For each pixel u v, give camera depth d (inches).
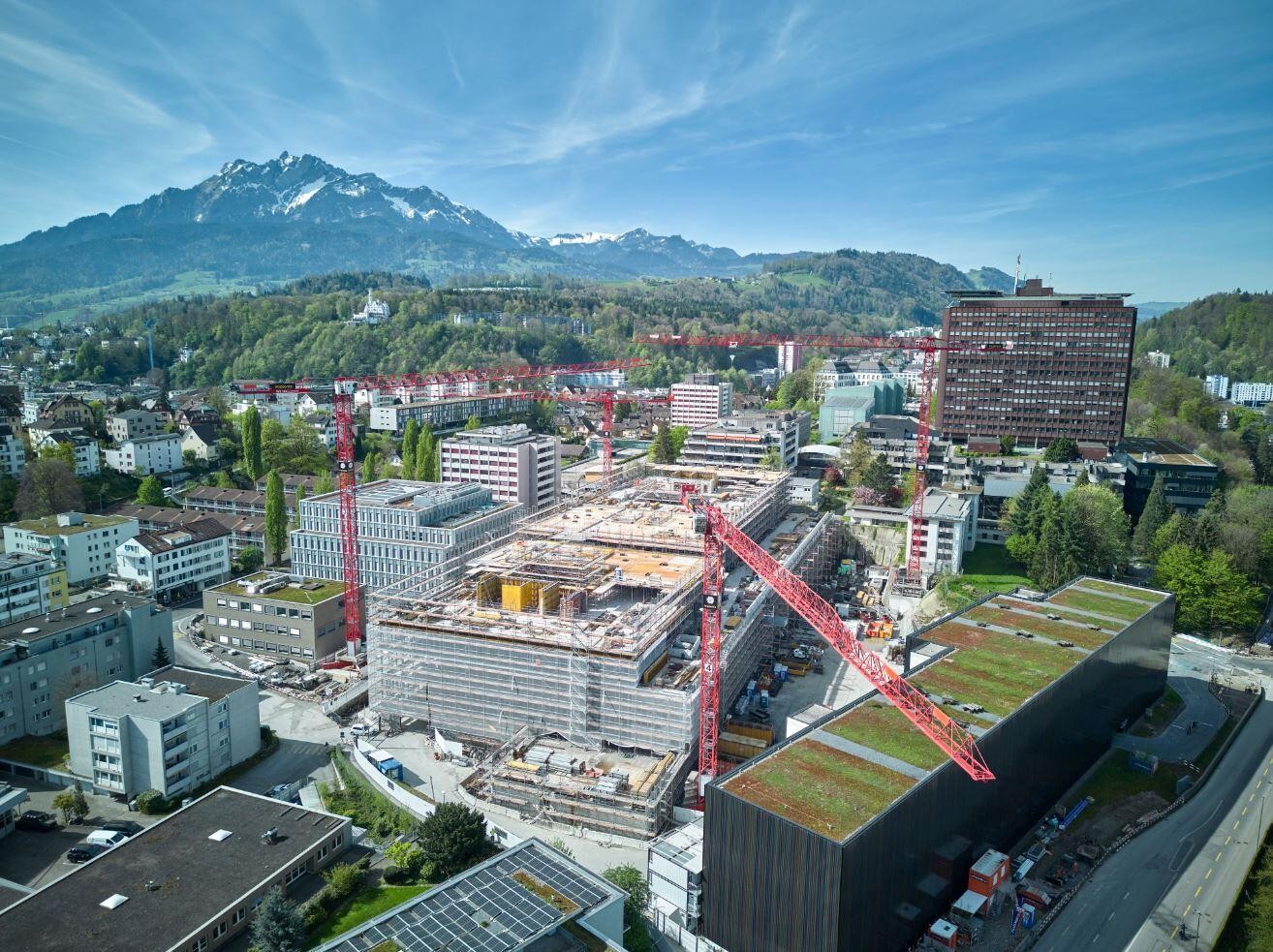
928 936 4197.8
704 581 5408.5
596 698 5541.3
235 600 7662.4
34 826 4911.4
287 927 3722.9
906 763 4333.2
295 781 5610.2
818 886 3639.3
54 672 6087.6
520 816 5123.0
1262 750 6230.3
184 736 5315.0
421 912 3304.6
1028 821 5172.2
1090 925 4347.9
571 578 6692.9
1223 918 4399.6
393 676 6146.7
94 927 3705.7
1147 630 6673.2
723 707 6186.0
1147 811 5438.0
